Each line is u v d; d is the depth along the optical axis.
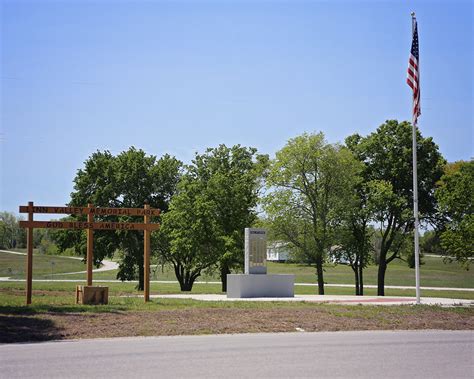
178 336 17.38
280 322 20.31
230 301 28.84
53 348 14.57
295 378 10.99
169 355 13.53
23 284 49.88
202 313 22.05
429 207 52.09
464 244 38.88
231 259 49.72
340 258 51.22
